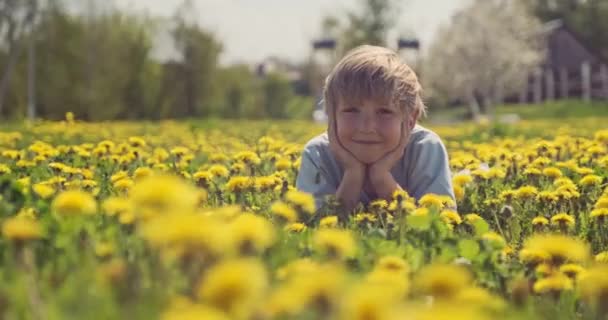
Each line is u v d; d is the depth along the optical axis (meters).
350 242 2.20
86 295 1.67
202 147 8.16
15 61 35.06
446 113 54.59
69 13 37.16
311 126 17.33
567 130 13.05
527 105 53.47
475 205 4.34
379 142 3.89
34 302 1.65
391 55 3.97
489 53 46.78
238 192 3.70
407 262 2.38
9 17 31.61
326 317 1.45
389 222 3.19
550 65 57.50
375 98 3.82
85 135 10.73
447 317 1.21
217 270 1.38
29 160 5.64
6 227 1.94
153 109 41.59
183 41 43.12
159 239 1.62
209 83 43.59
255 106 51.56
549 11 70.44
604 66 57.03
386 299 1.31
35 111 37.31
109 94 38.22
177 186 1.76
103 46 37.88
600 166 5.32
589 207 3.92
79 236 2.28
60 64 37.16
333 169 4.24
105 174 4.79
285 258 2.23
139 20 40.19
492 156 6.17
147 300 1.70
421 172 4.17
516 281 2.34
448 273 1.70
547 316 2.10
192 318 1.24
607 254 2.84
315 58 39.78
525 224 3.86
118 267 1.77
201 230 1.59
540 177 4.97
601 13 69.56
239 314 1.35
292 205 3.26
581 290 2.17
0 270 1.94
